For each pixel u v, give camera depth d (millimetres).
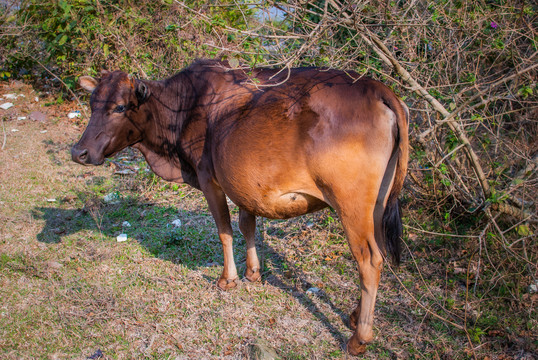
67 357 3426
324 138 3025
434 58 4594
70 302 4020
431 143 4641
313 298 4000
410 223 4777
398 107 2959
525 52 4848
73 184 6520
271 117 3242
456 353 3283
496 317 3615
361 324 3250
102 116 3822
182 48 6996
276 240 5008
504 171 4637
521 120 4609
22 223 5426
